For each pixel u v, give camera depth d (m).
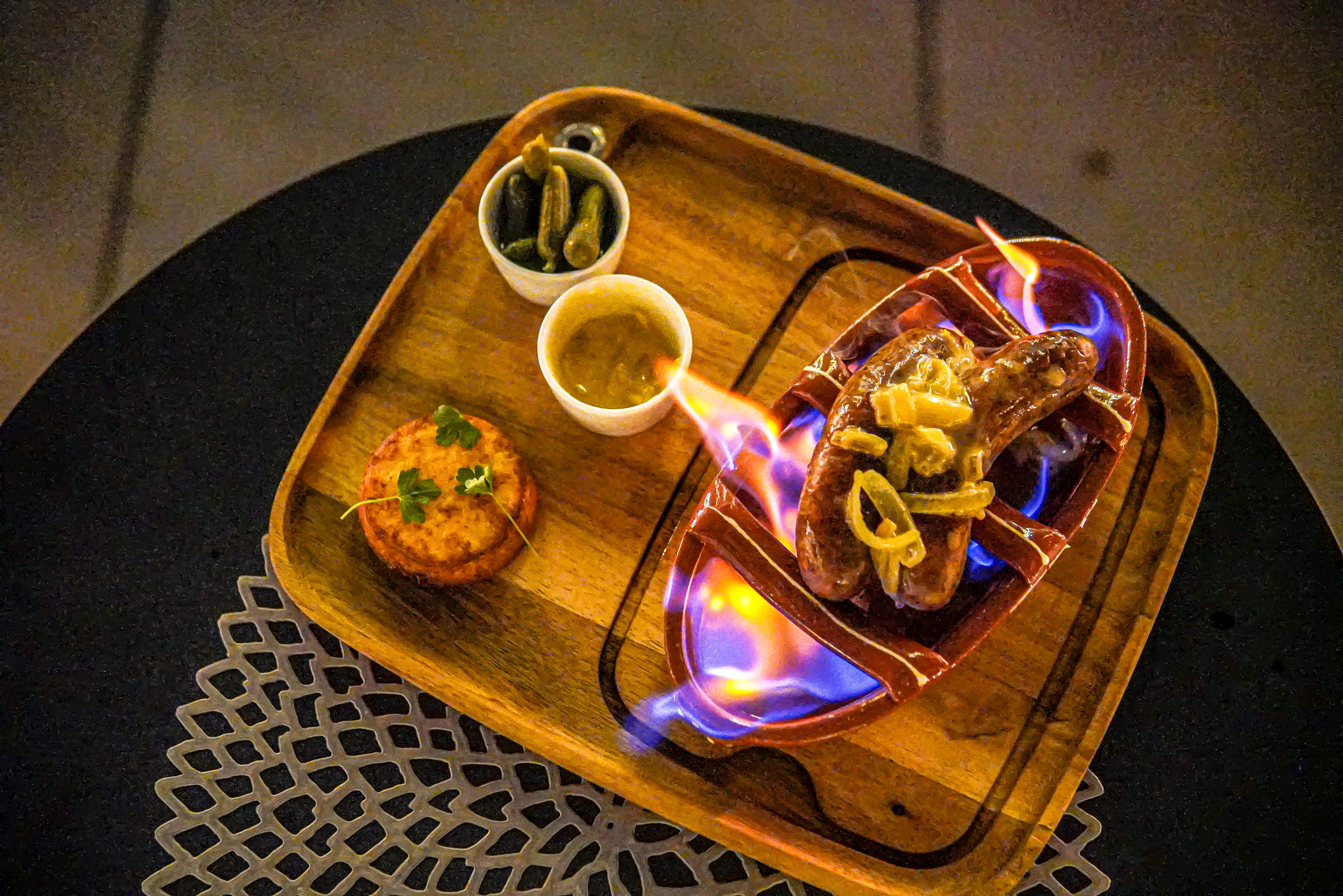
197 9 0.91
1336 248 0.87
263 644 0.59
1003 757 0.55
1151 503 0.58
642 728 0.55
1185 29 0.92
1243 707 0.58
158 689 0.59
